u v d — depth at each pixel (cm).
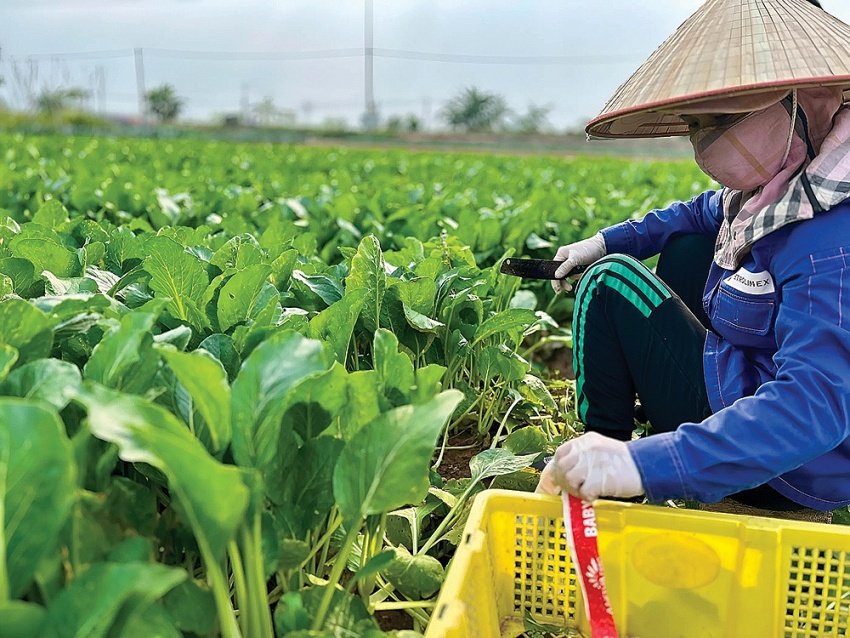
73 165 817
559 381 327
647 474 146
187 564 149
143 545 106
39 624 90
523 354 362
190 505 104
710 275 204
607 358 204
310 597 139
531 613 174
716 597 160
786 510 189
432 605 168
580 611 170
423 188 627
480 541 151
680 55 161
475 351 284
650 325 193
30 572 97
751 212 172
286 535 141
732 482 147
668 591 162
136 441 101
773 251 168
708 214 242
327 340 195
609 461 147
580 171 1013
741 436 146
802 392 146
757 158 165
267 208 469
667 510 158
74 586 91
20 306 143
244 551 122
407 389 156
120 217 466
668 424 198
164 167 921
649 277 195
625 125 211
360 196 531
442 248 304
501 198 609
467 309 276
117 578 90
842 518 217
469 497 215
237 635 118
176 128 3719
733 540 155
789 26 154
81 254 255
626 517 159
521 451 236
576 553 151
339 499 132
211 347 169
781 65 148
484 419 283
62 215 346
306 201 502
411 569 169
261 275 195
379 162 1091
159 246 203
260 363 129
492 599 162
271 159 1056
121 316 172
